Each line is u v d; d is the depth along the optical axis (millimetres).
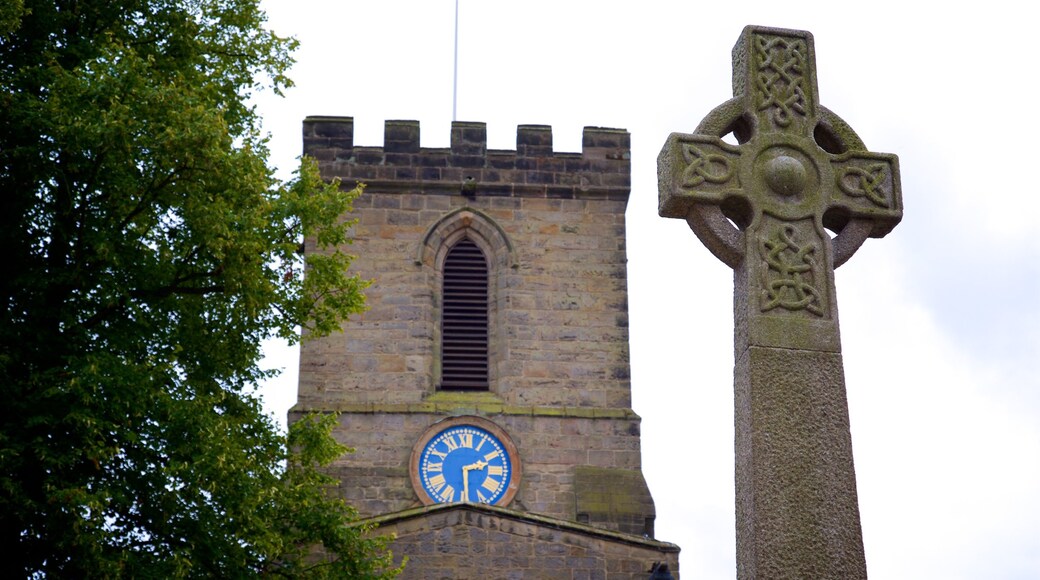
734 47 15305
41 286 22984
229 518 23984
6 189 23266
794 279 14305
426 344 52906
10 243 23422
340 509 28312
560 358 53250
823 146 15281
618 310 54000
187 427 23484
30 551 22297
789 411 13852
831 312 14227
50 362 23016
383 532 44938
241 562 23953
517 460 51438
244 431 26297
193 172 23656
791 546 13469
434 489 50906
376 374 52406
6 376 22359
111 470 23281
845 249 14734
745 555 13672
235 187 24266
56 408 22391
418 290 53656
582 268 54469
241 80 27656
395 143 55094
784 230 14492
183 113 23359
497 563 44969
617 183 55375
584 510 50344
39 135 23156
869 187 14820
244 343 25719
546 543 45312
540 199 55156
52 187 23578
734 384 14344
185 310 24844
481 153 55250
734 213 14812
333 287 28500
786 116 14867
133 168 23641
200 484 23391
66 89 23484
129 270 24047
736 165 14664
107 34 24750
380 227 54344
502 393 52656
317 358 52344
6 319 23000
